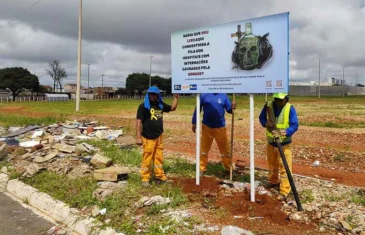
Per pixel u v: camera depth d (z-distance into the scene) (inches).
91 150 392.5
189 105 1934.1
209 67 244.2
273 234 179.2
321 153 423.5
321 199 235.0
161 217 202.1
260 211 209.3
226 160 299.6
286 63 204.7
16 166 339.0
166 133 629.6
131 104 2319.1
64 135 524.7
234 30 228.5
